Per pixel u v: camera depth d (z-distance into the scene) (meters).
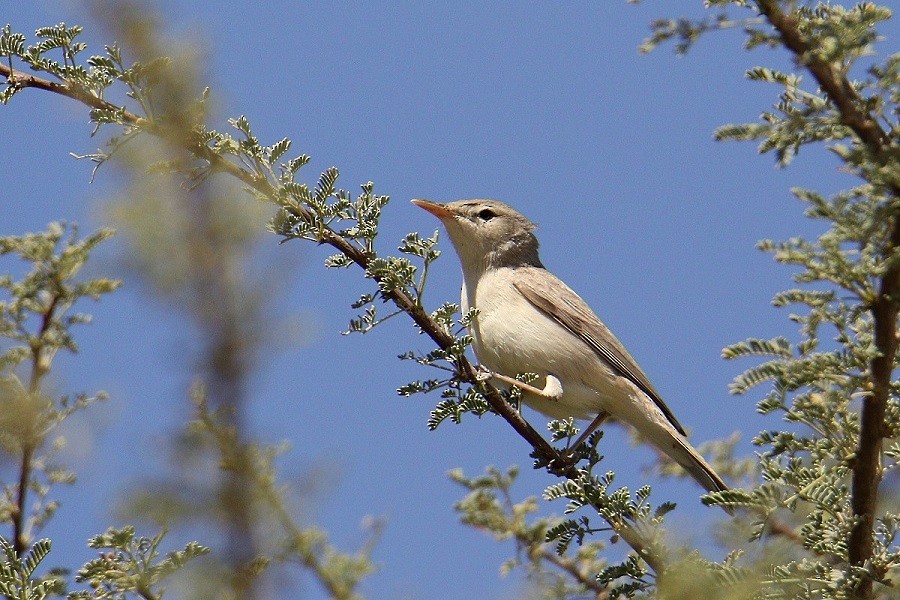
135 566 7.11
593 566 9.73
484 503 10.45
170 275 4.67
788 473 8.12
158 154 5.23
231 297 4.69
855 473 8.09
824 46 7.12
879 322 7.64
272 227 9.32
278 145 9.54
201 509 4.91
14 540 8.09
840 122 7.40
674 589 6.04
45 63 9.03
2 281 8.39
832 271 7.45
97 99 8.63
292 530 5.75
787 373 7.71
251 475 5.03
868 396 7.85
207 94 5.70
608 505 9.14
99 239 8.50
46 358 8.23
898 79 7.32
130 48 5.60
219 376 4.70
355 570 6.60
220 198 4.79
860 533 8.04
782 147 7.42
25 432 7.79
